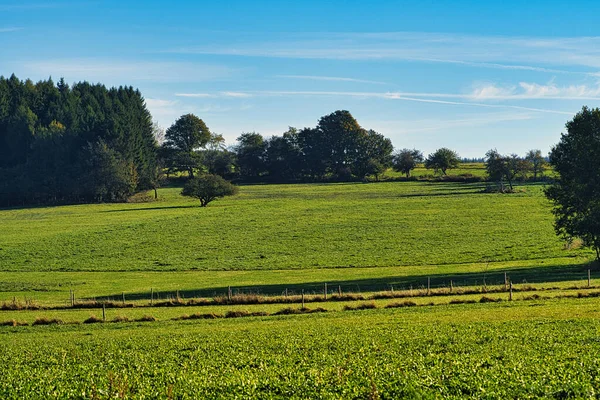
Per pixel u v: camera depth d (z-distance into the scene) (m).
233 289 55.16
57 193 162.00
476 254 72.12
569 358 23.14
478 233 87.31
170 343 31.03
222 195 138.12
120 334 35.25
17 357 28.55
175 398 19.30
